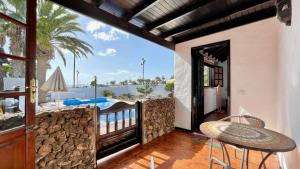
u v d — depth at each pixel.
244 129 1.66
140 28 3.28
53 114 1.90
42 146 1.79
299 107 1.37
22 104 1.50
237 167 2.28
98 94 12.19
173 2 2.55
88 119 2.26
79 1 2.25
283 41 2.17
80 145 2.16
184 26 3.46
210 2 2.42
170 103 4.12
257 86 2.94
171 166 2.32
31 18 1.56
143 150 2.88
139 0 2.46
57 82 2.86
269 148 1.16
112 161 2.47
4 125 1.36
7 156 1.35
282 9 1.71
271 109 2.78
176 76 4.34
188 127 4.03
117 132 2.80
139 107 3.20
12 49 1.42
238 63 3.18
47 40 5.95
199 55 4.39
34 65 1.59
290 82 1.70
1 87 1.36
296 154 1.44
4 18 1.34
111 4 2.56
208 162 2.43
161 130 3.71
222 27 3.42
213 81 7.08
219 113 6.14
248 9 2.70
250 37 3.03
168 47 4.12
